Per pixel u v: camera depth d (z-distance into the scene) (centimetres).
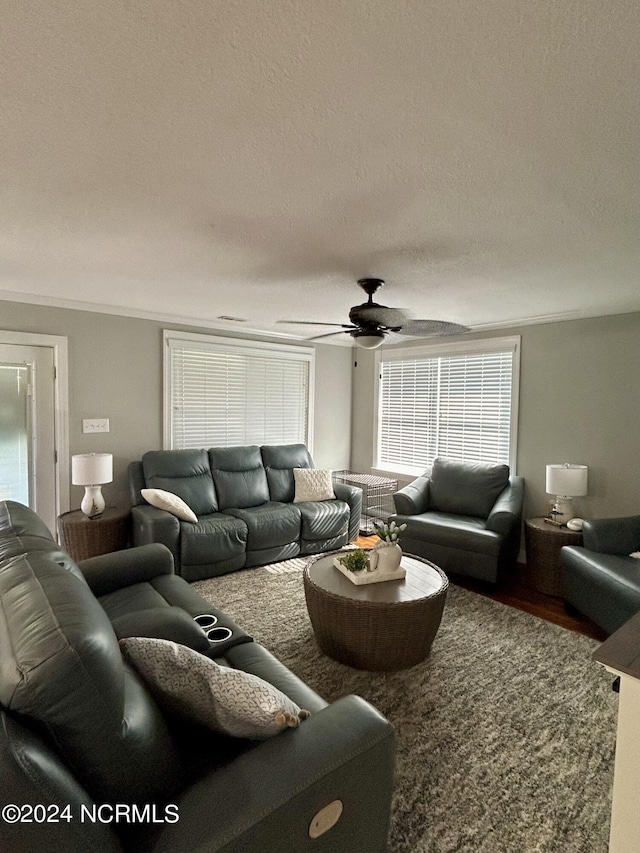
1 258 257
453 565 363
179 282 305
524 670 240
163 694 118
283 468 484
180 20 93
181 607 211
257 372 516
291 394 549
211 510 418
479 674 236
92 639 89
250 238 218
